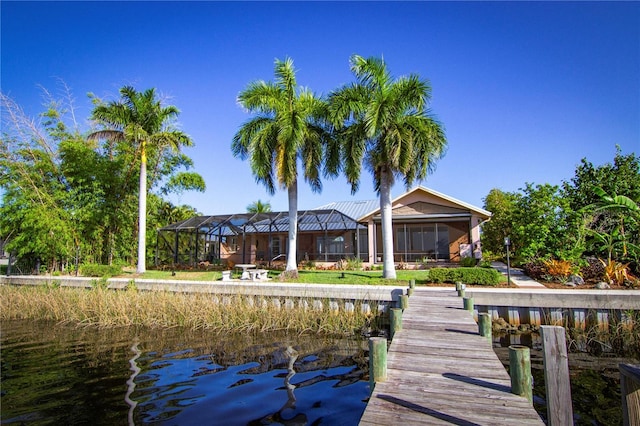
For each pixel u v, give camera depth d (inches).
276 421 232.2
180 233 1262.3
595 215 684.7
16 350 408.2
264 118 713.6
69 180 931.3
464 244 926.4
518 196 818.8
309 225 1104.8
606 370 324.8
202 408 252.2
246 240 1293.1
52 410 251.0
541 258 658.2
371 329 468.4
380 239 1050.1
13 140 911.7
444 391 180.7
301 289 529.3
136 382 305.0
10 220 888.3
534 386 286.0
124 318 524.7
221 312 521.3
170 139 845.2
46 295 629.0
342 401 262.5
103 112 823.1
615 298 419.5
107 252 992.2
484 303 459.2
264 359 365.7
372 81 642.2
